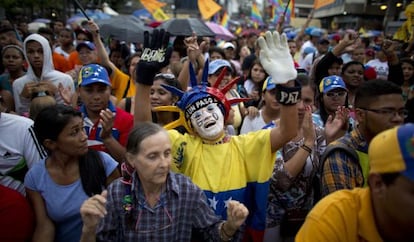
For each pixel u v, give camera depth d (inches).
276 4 455.8
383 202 52.6
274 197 113.1
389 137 50.2
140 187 82.4
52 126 93.4
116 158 117.1
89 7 863.7
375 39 506.6
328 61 200.1
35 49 185.2
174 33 305.7
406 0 483.8
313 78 203.5
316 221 61.6
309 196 116.2
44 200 97.3
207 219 84.6
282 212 114.0
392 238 55.4
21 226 90.7
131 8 1320.1
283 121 89.8
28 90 151.2
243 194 94.9
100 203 73.9
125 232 81.2
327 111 153.3
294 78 85.4
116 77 206.5
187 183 85.1
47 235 96.1
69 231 97.8
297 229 116.0
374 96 86.7
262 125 150.0
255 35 530.3
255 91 214.8
